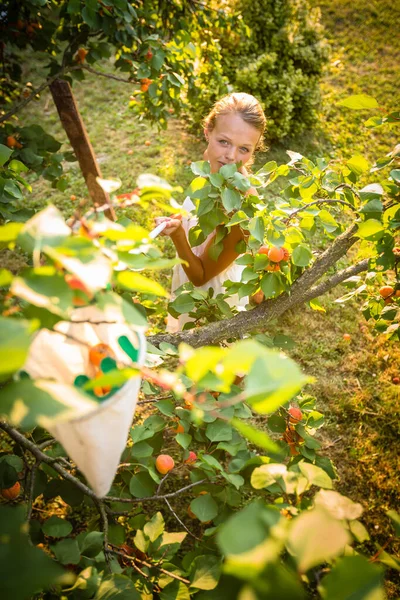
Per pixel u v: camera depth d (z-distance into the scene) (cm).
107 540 150
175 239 208
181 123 520
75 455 90
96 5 238
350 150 505
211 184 168
